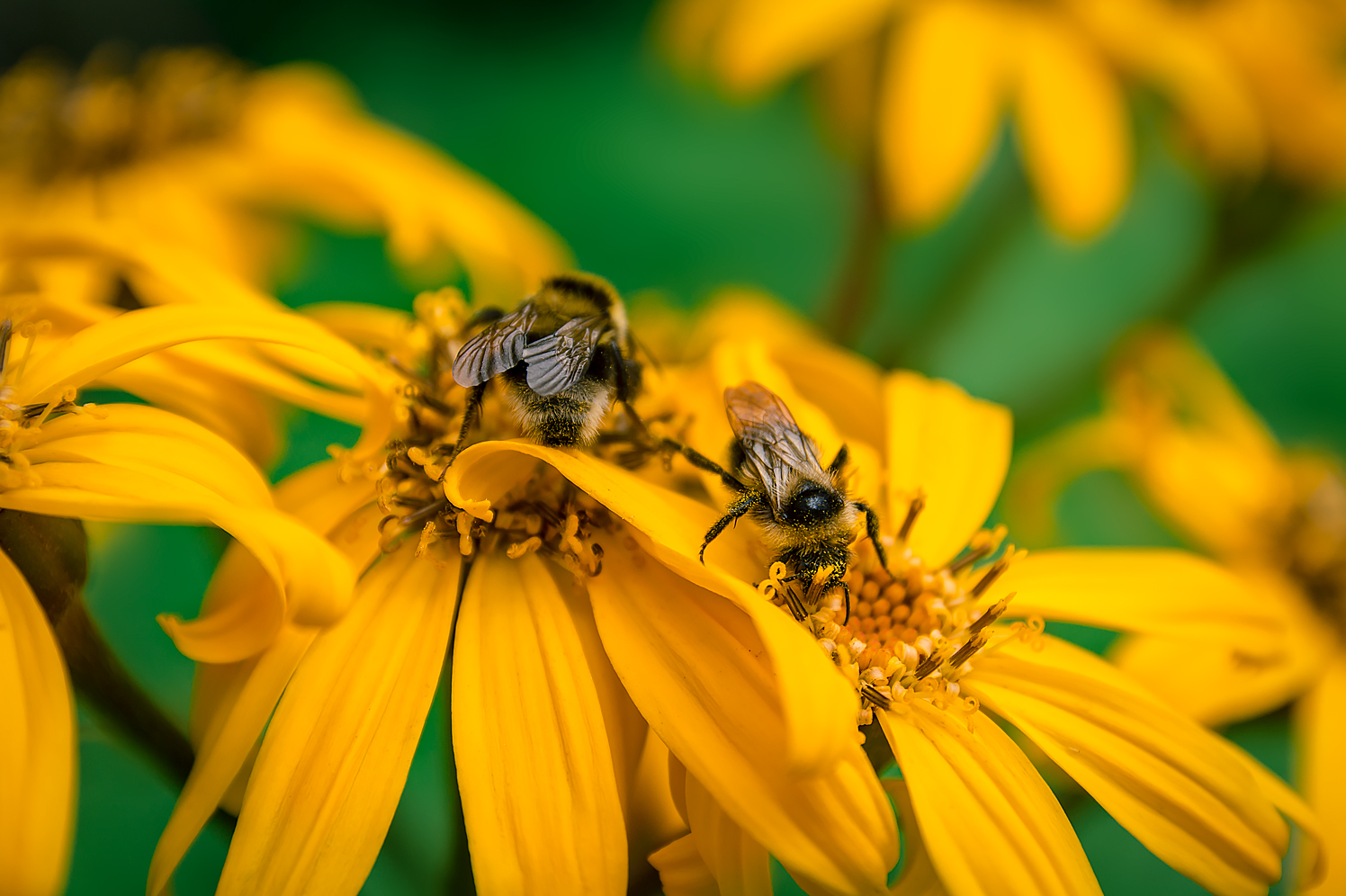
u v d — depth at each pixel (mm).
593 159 369
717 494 214
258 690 198
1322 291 363
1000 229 298
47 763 188
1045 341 368
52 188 275
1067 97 274
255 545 188
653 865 203
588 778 197
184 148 281
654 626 202
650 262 361
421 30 384
